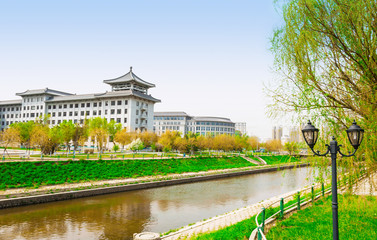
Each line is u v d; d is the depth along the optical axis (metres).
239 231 10.38
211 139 68.38
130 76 77.81
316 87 8.44
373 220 10.10
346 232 9.05
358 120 8.20
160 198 23.78
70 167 28.61
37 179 24.11
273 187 31.17
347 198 9.66
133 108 73.00
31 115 86.69
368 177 8.30
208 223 14.05
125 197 23.53
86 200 21.52
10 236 13.38
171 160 42.91
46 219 16.28
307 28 8.19
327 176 9.37
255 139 88.88
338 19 7.66
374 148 7.88
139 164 36.72
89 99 78.12
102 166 31.88
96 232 14.41
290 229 9.73
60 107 83.06
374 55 7.41
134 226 15.58
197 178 34.78
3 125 95.19
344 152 8.71
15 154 40.09
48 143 39.03
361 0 7.25
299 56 8.30
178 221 16.81
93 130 51.50
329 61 8.27
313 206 13.51
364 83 7.82
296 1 8.39
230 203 22.44
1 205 17.42
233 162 54.12
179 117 112.94
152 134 67.44
